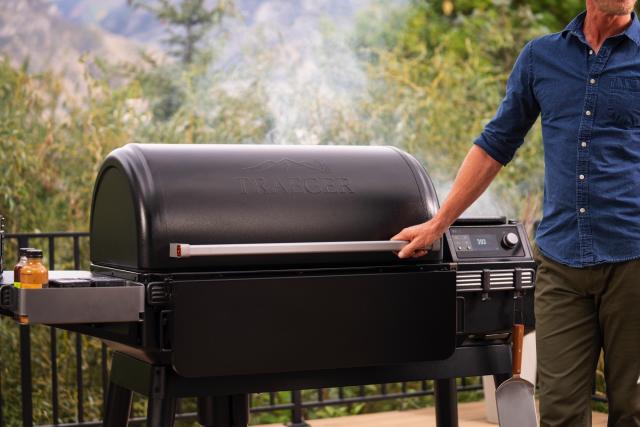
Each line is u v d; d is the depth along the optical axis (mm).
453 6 6305
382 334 2232
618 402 2105
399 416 4094
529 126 2277
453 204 2266
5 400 4840
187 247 1988
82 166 5246
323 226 2211
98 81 5418
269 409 3969
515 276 2443
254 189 2174
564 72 2113
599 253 2053
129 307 2000
